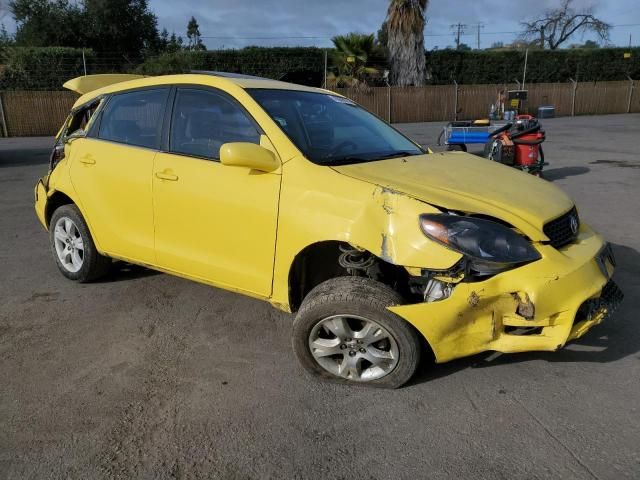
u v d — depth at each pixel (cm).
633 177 997
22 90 2420
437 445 271
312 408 304
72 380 334
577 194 859
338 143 379
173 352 370
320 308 312
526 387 318
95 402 311
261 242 344
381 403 307
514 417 291
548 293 286
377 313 301
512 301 289
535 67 3172
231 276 366
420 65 2645
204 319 420
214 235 368
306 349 325
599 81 3238
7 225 716
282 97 397
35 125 2212
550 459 259
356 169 335
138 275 514
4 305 448
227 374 341
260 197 341
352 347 315
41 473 254
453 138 1129
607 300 320
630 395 308
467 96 2733
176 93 407
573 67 3225
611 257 351
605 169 1097
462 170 367
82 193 449
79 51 2534
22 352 370
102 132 449
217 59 2698
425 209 296
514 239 292
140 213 410
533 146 871
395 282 332
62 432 284
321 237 313
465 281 288
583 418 289
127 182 413
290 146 345
